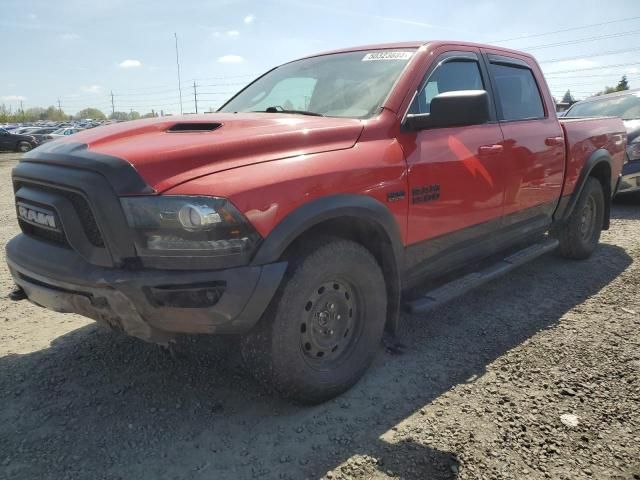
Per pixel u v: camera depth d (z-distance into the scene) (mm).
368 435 2527
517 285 4672
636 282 4684
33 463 2332
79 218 2393
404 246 3094
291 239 2422
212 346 2646
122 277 2244
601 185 5418
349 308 2875
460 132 3480
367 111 3162
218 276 2250
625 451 2387
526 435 2506
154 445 2467
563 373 3090
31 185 2678
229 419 2668
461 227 3506
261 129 2707
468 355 3348
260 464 2332
